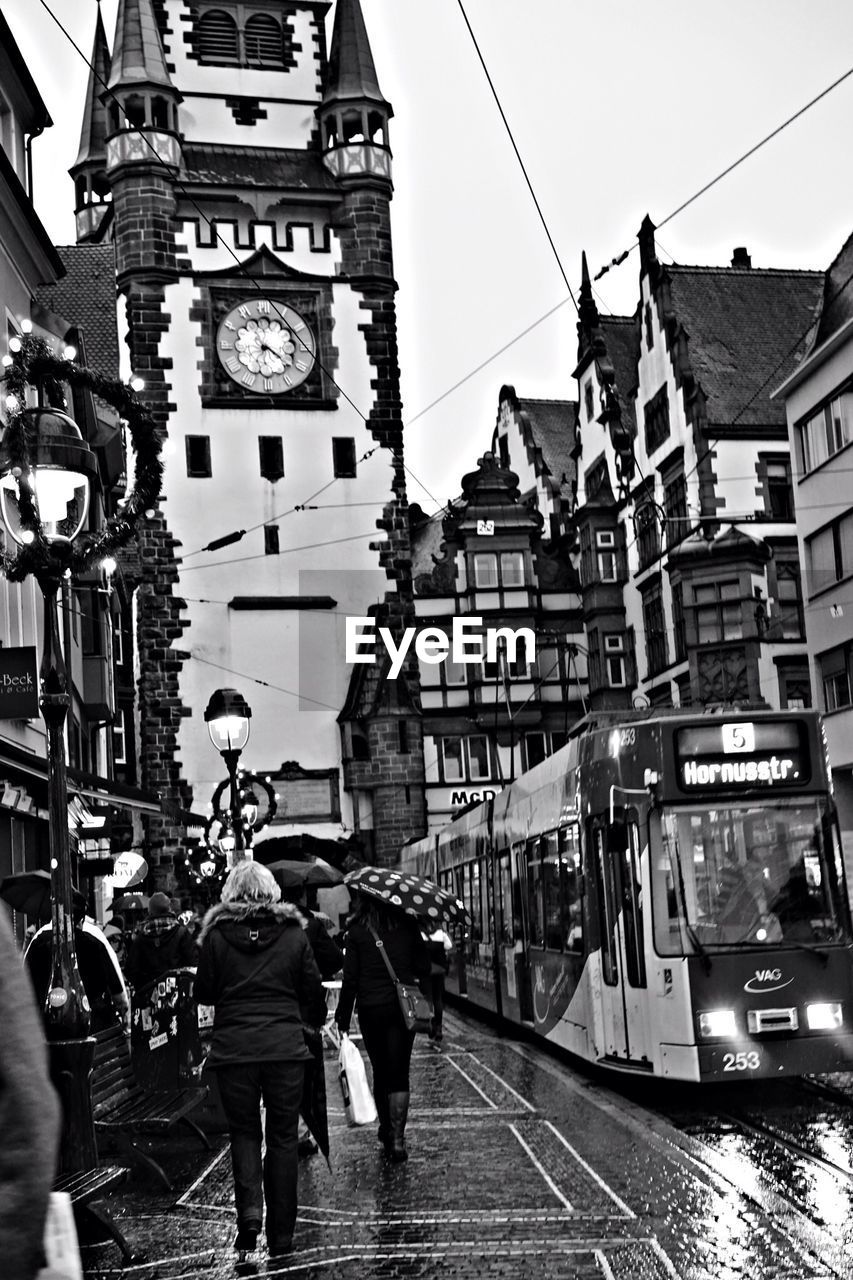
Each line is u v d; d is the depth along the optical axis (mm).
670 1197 9562
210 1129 13562
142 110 52719
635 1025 15328
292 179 53750
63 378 10773
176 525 51281
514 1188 10062
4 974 2967
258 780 31531
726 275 56531
